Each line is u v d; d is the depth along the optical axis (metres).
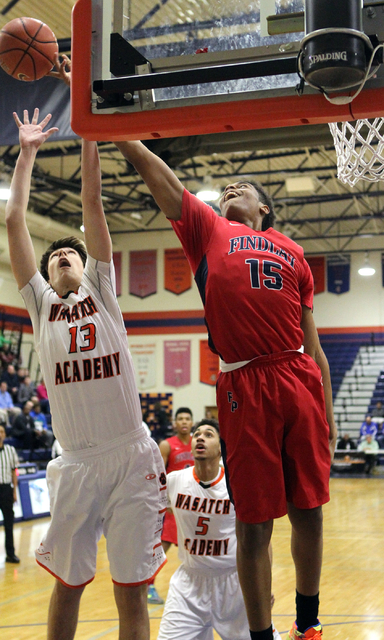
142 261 22.86
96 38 1.78
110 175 18.30
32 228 18.70
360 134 2.68
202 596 3.55
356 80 1.53
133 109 1.75
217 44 1.72
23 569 7.51
